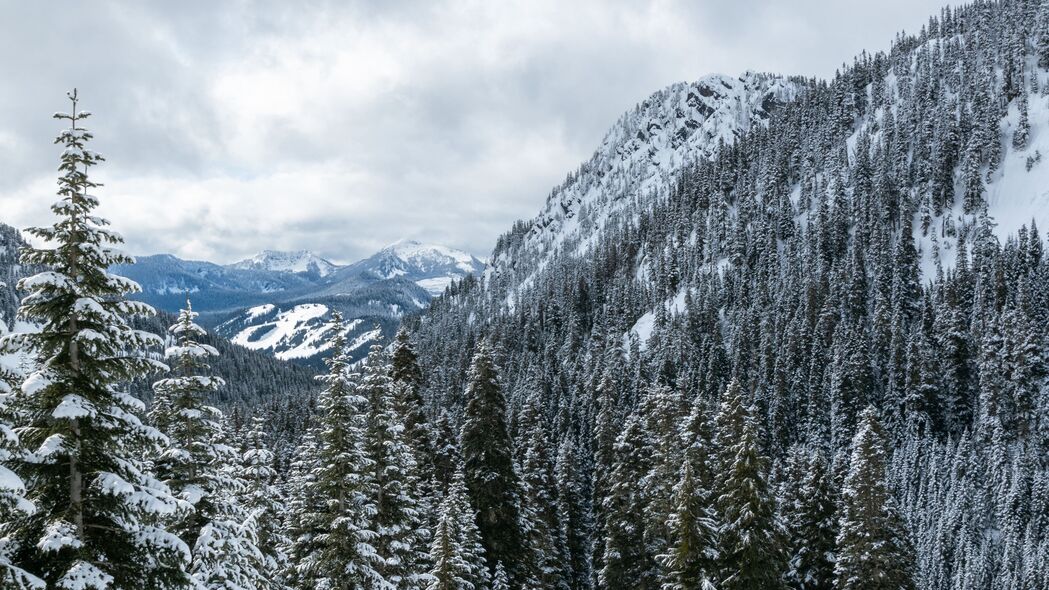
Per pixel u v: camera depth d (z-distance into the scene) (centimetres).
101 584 1180
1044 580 7644
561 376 14950
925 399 11031
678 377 12838
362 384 3278
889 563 3709
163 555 1343
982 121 19538
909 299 14488
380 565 2825
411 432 4450
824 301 14362
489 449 4278
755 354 13262
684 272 19038
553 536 5456
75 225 1286
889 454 10556
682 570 3278
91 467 1295
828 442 11006
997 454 9556
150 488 1330
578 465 6969
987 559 8438
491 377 4434
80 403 1224
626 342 16925
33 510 1070
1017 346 10381
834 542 4119
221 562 1839
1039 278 12788
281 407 11956
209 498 1862
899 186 18588
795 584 4150
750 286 16800
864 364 11275
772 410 11338
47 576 1241
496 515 4200
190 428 1962
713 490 4184
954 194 18350
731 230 19075
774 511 3447
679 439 4544
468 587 3036
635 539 4512
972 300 13288
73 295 1301
